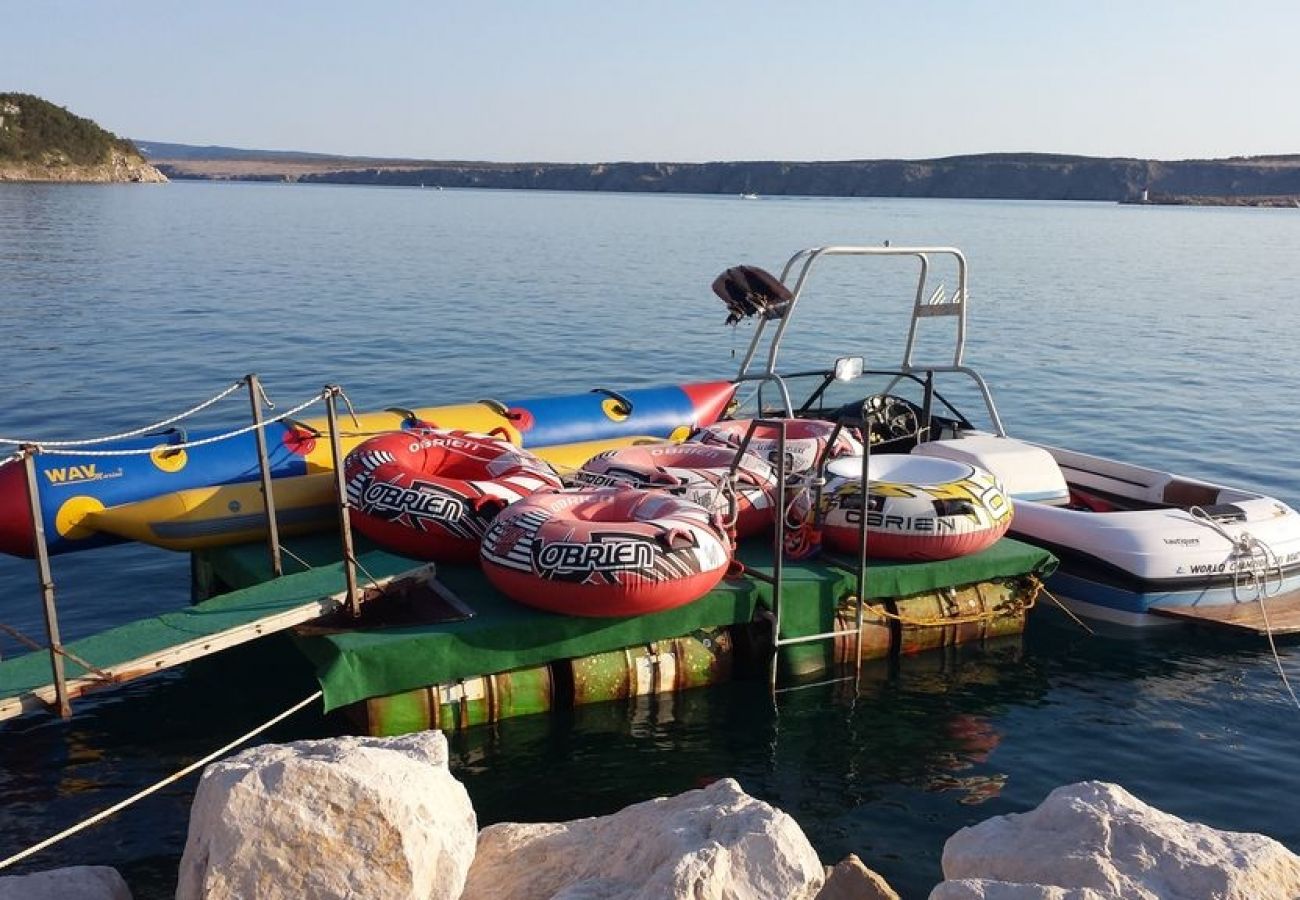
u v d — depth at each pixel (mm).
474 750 7082
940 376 21281
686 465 9336
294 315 27219
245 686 7973
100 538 8828
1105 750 7344
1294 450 15859
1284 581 9430
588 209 116000
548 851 5008
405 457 8820
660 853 4562
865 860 6082
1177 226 98688
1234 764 7188
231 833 4395
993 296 35438
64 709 6180
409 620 7262
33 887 4785
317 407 17219
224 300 29578
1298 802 6762
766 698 7922
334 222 73562
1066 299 35031
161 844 6117
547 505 7746
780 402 12188
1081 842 4293
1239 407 18781
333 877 4406
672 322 27703
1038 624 9383
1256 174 193625
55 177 142500
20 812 6383
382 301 30469
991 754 7270
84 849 6051
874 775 6977
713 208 127250
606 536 7230
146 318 25797
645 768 6965
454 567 8305
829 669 8328
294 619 6910
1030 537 9648
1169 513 9500
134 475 8844
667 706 7754
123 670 6266
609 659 7684
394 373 20281
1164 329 28391
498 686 7332
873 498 8523
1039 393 19859
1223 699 8109
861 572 8086
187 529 8578
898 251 11211
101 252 42938
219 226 63719
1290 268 49531
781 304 10844
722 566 7609
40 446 6121
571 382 19875
